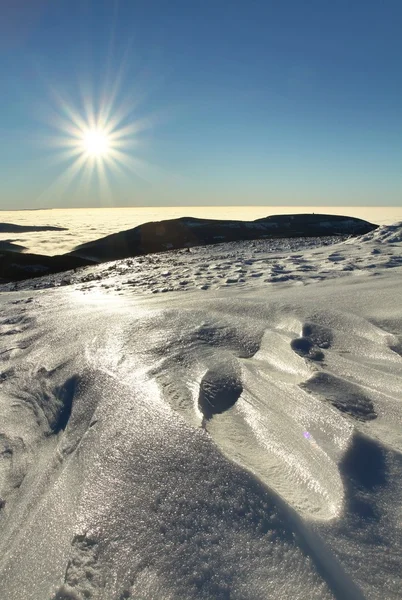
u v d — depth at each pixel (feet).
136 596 4.91
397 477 6.42
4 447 10.25
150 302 23.62
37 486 8.11
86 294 30.83
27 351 17.38
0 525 7.28
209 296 23.84
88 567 5.52
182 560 5.21
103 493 6.95
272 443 8.04
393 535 5.30
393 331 13.91
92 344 15.87
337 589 4.48
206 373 11.94
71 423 10.46
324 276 26.76
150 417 9.34
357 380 10.55
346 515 5.69
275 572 4.79
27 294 34.86
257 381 10.97
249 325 16.07
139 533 5.85
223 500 6.13
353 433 7.56
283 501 5.98
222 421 9.41
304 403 9.23
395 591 4.50
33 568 5.80
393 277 23.88
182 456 7.47
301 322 15.43
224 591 4.67
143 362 13.41
